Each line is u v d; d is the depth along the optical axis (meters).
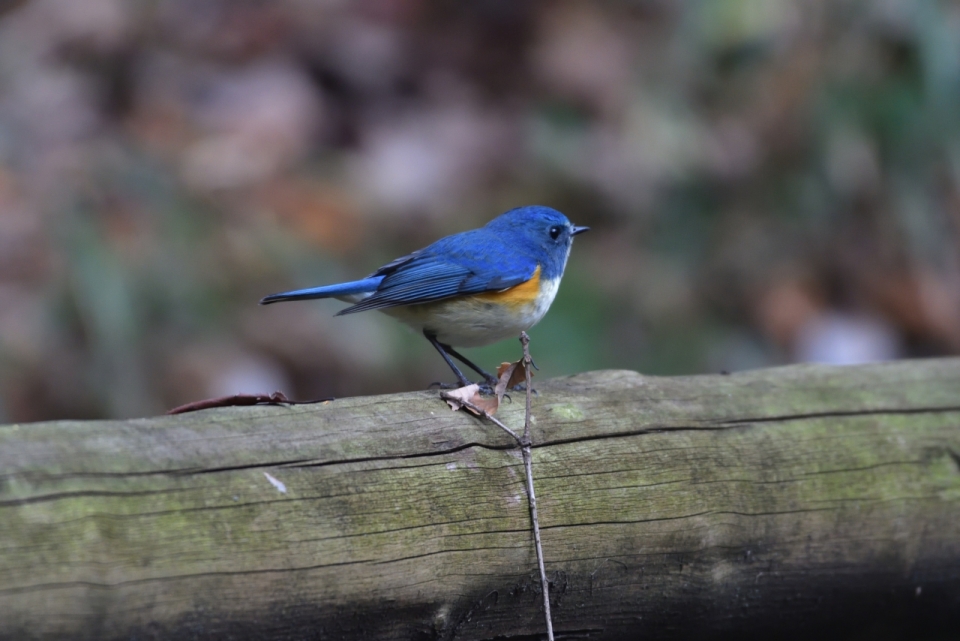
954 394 6.32
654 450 5.22
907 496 5.78
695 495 5.21
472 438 4.77
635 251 12.42
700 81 12.76
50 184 10.60
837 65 12.18
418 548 4.41
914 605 5.98
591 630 5.10
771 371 6.15
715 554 5.25
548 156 13.17
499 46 14.48
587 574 4.92
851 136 11.98
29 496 3.61
